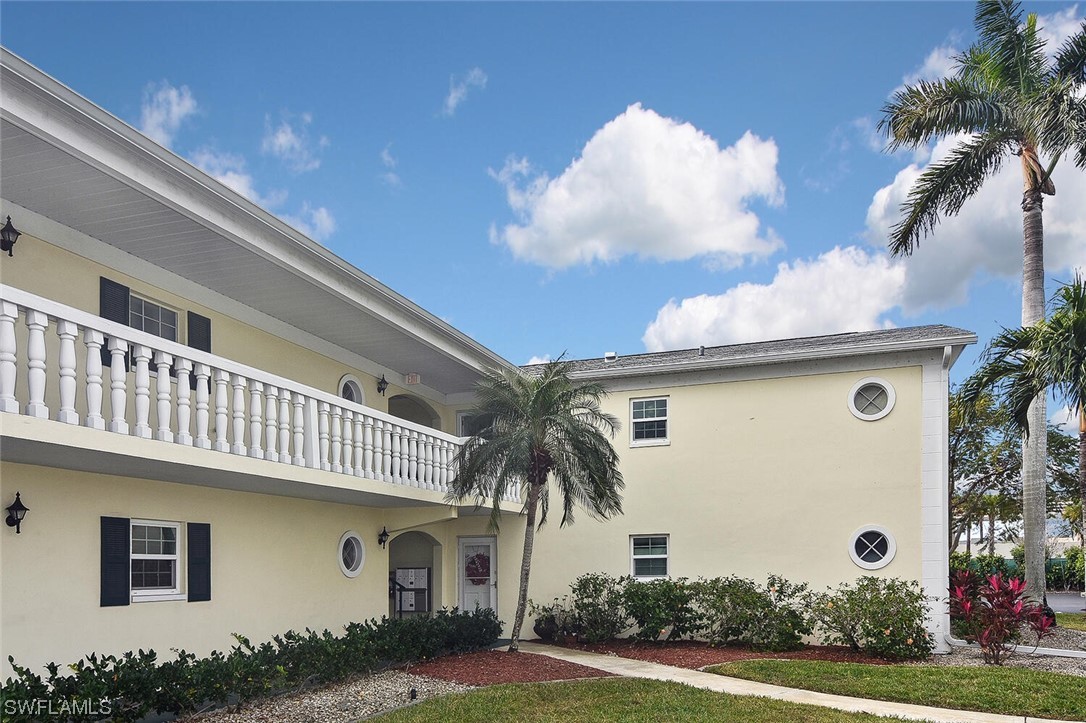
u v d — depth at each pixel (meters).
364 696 10.57
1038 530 16.09
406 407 19.52
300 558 13.55
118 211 9.27
